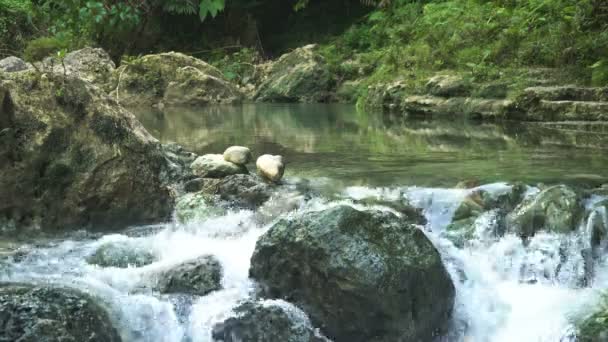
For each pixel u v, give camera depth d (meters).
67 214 5.38
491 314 4.70
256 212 5.54
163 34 23.11
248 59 21.11
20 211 5.23
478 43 13.50
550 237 4.99
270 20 24.98
